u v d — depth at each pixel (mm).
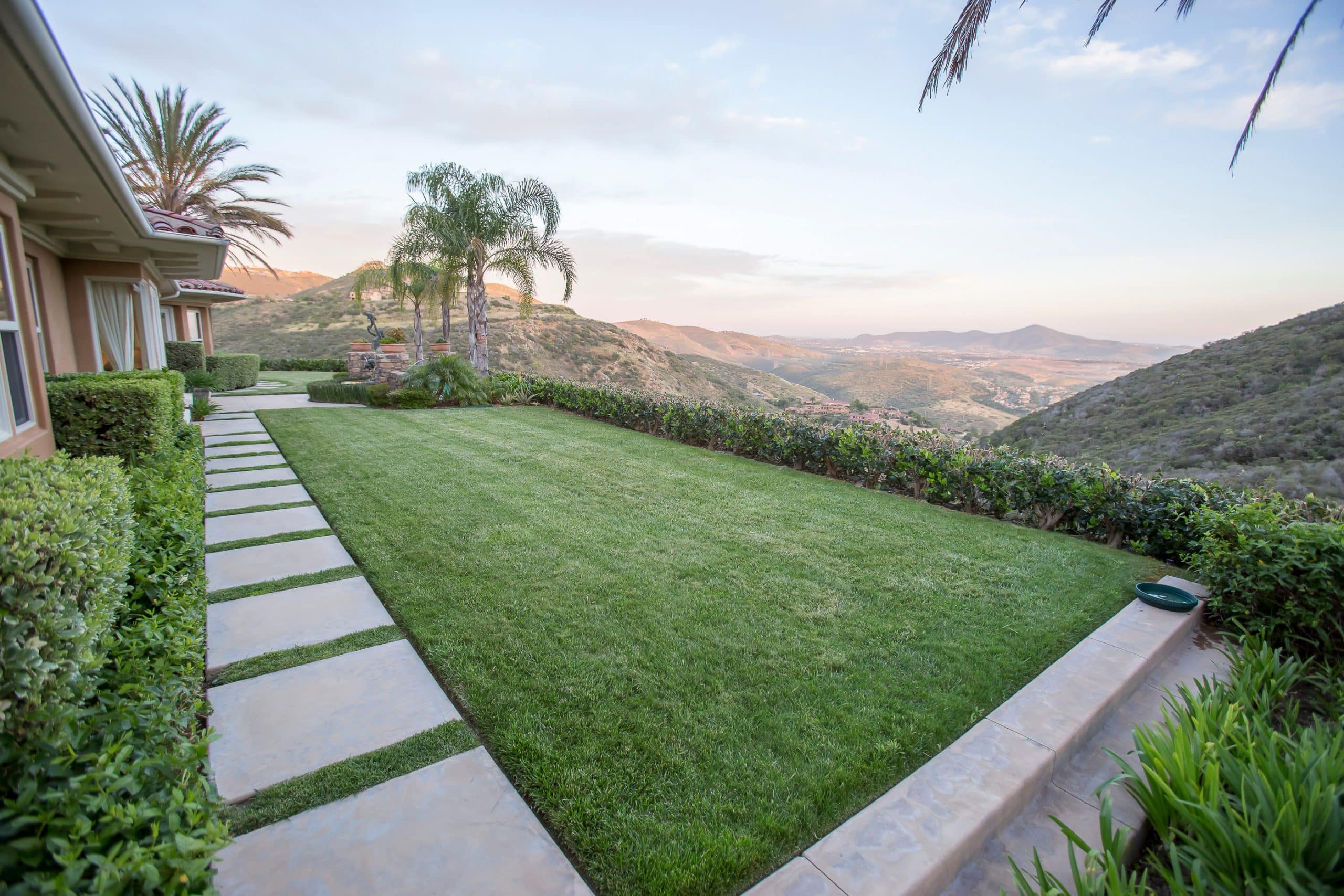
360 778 1877
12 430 3484
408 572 3549
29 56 2305
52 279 6445
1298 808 1451
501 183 13102
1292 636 2873
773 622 3025
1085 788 2033
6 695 1066
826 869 1575
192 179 15898
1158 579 3725
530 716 2217
